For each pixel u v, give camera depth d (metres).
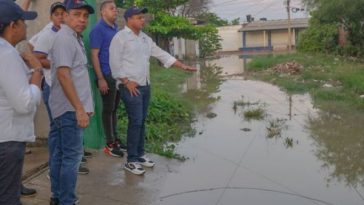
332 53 24.33
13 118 2.77
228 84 15.01
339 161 5.86
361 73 13.93
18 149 2.81
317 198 4.59
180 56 31.81
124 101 4.94
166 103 8.75
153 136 6.94
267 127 7.96
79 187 4.61
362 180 5.14
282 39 44.78
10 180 2.81
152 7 21.30
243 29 45.06
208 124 8.31
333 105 10.07
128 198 4.41
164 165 5.52
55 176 3.94
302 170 5.49
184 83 15.44
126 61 4.83
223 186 4.86
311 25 26.53
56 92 3.68
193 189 4.75
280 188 4.85
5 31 2.73
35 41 4.45
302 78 15.08
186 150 6.38
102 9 5.37
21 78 2.69
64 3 4.12
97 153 5.69
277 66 19.06
